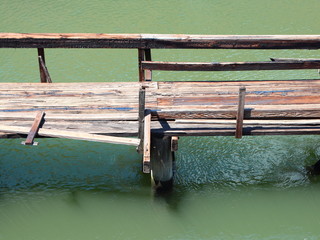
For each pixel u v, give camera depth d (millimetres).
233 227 9898
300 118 9070
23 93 9992
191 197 10602
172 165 11227
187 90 10062
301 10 18859
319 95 9766
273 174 11234
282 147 12078
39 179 11055
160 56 16203
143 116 8422
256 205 10398
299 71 15039
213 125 8969
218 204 10438
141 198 10594
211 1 19703
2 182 10953
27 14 18562
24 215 10164
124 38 9891
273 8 19062
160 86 10242
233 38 9836
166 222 10016
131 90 10156
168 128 8883
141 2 19609
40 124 8938
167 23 17953
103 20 18109
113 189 10805
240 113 8445
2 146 12164
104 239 9602
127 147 12172
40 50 10180
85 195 10656
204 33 17234
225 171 11305
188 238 9680
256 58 15953
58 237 9617
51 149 12086
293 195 10656
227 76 14914
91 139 8453
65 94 9984
